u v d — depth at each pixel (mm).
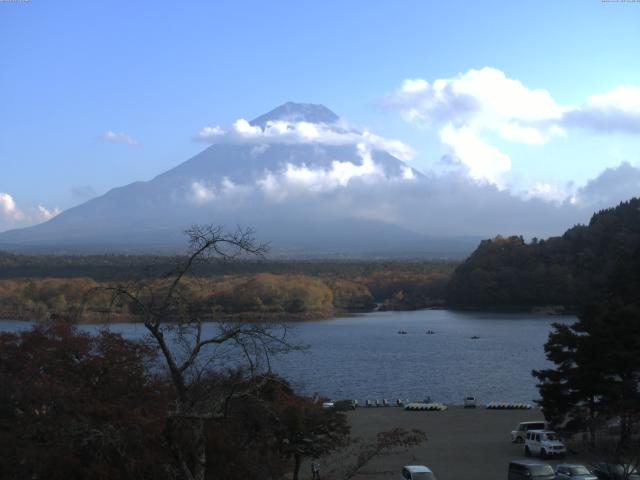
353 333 173375
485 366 111750
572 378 45938
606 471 34062
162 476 21938
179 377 19984
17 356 26406
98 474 21453
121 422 21781
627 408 43156
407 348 137875
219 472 24484
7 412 24266
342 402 36344
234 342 23516
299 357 121625
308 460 43125
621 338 45062
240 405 22406
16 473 22016
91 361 25750
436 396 85375
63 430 21719
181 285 21969
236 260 19719
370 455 31234
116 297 21578
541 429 50156
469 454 46094
